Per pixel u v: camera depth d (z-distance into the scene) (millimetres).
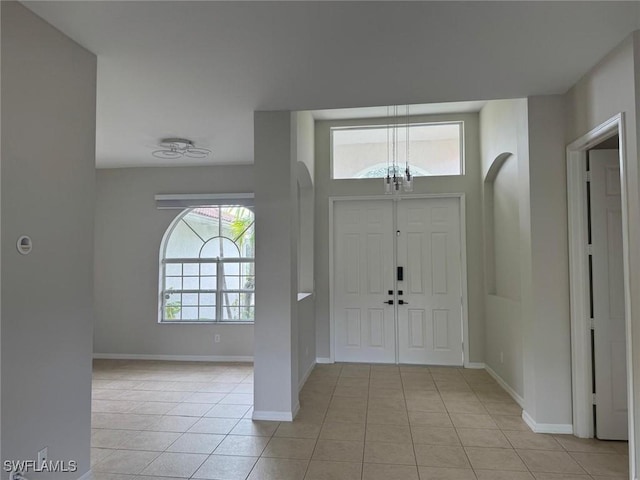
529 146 3432
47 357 2268
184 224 6113
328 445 3148
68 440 2406
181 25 2363
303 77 3076
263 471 2768
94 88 2686
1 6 2020
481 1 2176
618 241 3227
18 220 2098
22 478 2082
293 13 2260
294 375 3762
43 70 2270
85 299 2555
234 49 2656
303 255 5590
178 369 5426
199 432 3396
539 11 2268
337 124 5695
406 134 5645
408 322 5578
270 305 3662
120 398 4273
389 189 4770
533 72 3020
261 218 3703
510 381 4336
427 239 5574
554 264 3365
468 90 3334
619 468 2797
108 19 2283
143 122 4086
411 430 3424
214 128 4281
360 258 5691
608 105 2760
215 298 6027
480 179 5395
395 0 2160
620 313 3207
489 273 5215
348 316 5688
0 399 1992
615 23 2393
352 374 5094
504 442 3188
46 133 2283
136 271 6027
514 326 4191
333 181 5695
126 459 2938
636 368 2492
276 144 3717
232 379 4961
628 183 2543
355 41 2574
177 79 3098
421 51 2703
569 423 3340
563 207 3367
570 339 3330
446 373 5125
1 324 2000
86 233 2576
